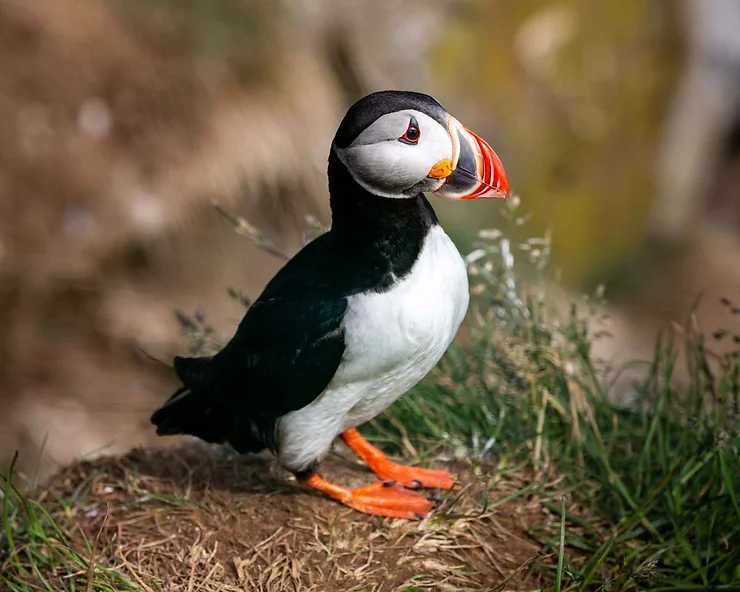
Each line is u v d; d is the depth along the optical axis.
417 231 4.98
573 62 15.40
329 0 13.77
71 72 12.13
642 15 15.53
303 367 5.02
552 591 5.00
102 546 5.54
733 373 6.10
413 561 5.32
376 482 5.84
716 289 15.88
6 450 10.76
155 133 12.01
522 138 15.25
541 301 6.66
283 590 5.14
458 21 14.92
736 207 17.31
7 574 5.34
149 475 6.19
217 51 12.55
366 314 4.92
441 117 4.81
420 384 6.68
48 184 11.63
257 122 12.27
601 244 15.72
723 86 16.27
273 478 6.09
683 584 4.98
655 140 15.95
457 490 5.84
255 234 6.98
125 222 11.63
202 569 5.32
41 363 11.21
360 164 4.81
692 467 5.66
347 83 13.90
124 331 11.43
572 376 6.22
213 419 5.66
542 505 5.80
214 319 11.59
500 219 14.21
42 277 11.39
